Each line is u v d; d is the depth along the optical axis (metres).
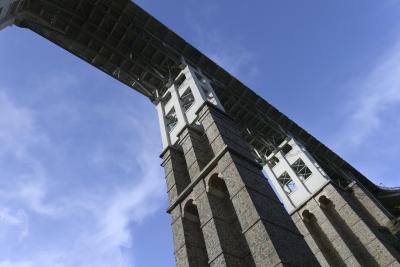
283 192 33.28
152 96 29.00
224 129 19.08
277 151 37.00
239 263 13.41
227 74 33.28
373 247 25.16
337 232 27.00
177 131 22.95
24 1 24.03
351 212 27.66
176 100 25.36
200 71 30.42
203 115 20.62
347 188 35.84
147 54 29.41
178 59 29.89
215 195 16.58
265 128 37.50
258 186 14.98
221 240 13.92
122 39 28.30
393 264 23.58
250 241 12.38
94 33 27.64
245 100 35.59
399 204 45.22
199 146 20.23
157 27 29.31
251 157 17.81
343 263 25.69
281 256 11.15
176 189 19.12
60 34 26.36
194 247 16.02
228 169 15.68
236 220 15.37
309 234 28.33
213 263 13.32
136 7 27.91
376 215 32.38
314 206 29.94
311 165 33.19
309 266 11.84
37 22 25.33
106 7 27.17
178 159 21.83
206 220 15.23
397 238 29.48
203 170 17.25
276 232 12.41
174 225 17.34
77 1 26.42
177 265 15.43
